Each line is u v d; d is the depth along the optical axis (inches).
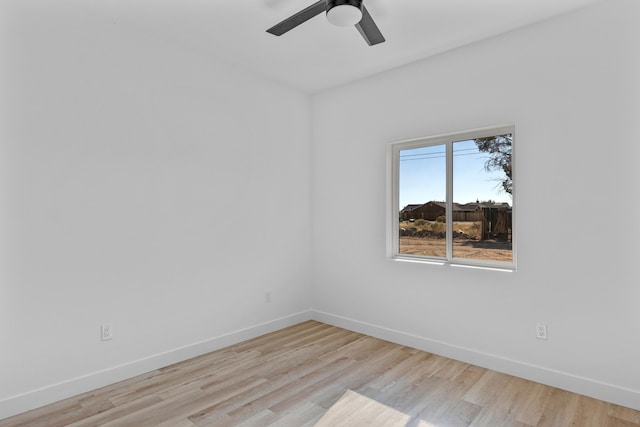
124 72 105.7
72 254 95.8
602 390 92.6
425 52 122.7
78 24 96.9
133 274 107.4
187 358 119.8
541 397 94.4
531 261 104.4
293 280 158.4
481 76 114.1
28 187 88.8
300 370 111.3
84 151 97.9
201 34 111.6
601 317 93.4
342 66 134.8
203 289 125.0
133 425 82.2
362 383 102.7
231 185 134.0
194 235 122.5
